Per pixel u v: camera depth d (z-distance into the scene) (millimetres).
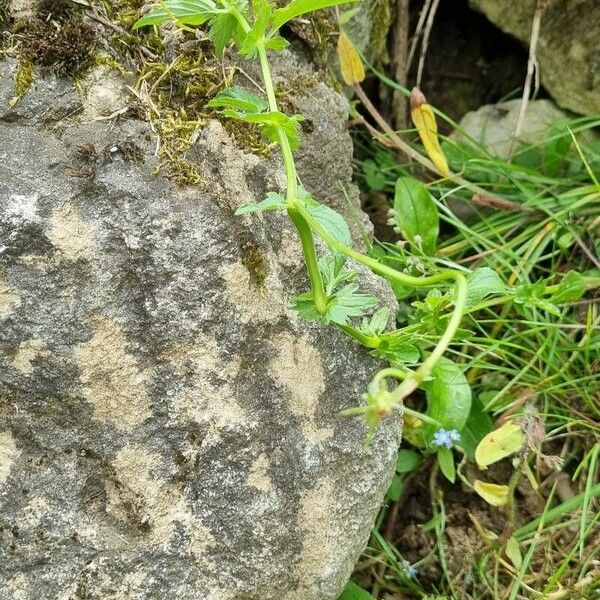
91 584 211
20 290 205
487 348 306
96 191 210
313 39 288
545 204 334
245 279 218
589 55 344
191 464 216
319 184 278
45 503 211
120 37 229
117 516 216
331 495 230
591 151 335
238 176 223
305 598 226
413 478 319
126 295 211
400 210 322
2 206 203
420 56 376
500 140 361
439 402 260
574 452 308
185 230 213
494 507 310
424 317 254
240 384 219
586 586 273
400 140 338
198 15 220
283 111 266
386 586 292
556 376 303
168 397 214
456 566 297
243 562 218
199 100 229
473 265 337
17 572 209
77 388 209
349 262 249
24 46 220
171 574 215
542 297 290
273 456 221
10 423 209
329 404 234
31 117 215
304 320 230
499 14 358
